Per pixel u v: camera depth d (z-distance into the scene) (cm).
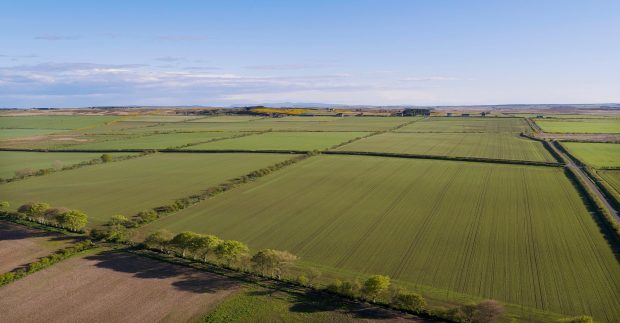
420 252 5566
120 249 5791
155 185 9538
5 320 4031
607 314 4006
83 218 6581
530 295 4384
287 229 6581
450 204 7656
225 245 5219
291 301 4353
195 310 4159
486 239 5947
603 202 7719
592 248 5547
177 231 6581
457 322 3928
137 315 4084
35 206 6975
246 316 4050
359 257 5466
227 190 8962
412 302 4109
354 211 7394
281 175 10331
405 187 8931
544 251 5494
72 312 4156
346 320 3984
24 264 5322
